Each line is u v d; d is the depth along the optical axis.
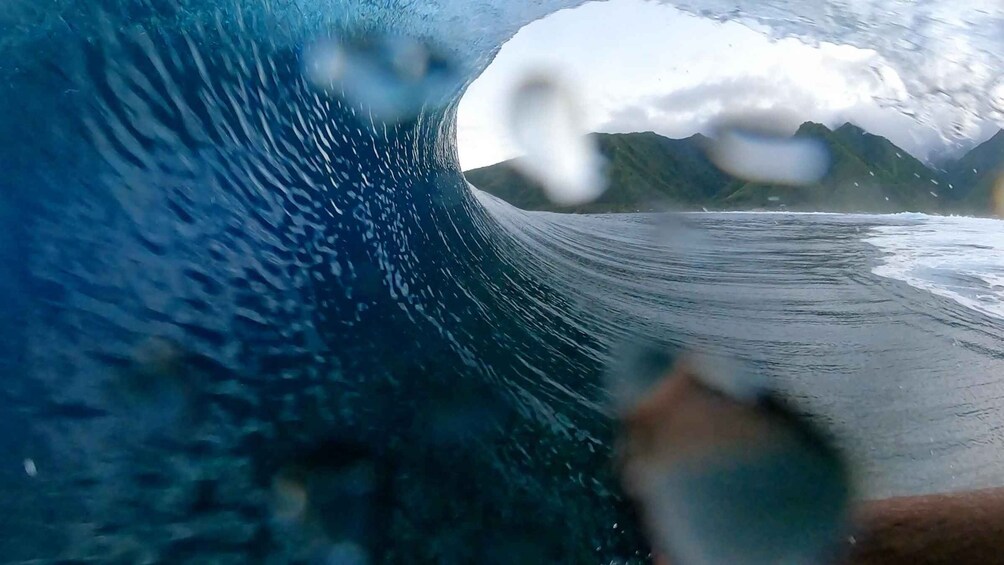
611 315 5.78
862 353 5.24
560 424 3.45
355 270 3.87
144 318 2.64
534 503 2.79
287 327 3.14
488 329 4.51
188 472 2.31
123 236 2.81
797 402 4.28
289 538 2.25
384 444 2.84
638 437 2.91
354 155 4.55
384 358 3.45
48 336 2.39
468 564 2.45
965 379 4.76
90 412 2.29
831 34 6.03
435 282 4.71
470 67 6.14
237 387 2.69
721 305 6.31
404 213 4.98
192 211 3.12
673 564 2.26
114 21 3.19
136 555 2.04
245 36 3.81
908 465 3.49
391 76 4.98
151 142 3.11
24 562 1.96
